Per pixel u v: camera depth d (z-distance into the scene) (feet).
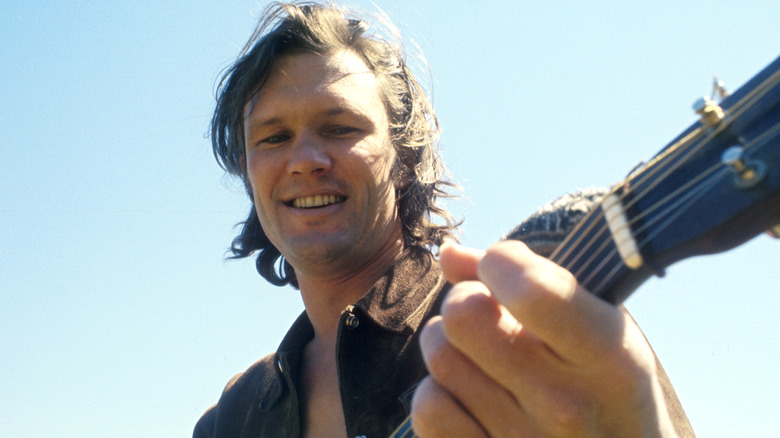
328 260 3.50
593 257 2.12
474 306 2.07
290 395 3.46
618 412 2.00
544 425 2.05
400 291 3.34
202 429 3.85
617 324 1.90
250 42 3.85
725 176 1.81
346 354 3.22
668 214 1.93
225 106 3.98
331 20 3.73
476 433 2.21
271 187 3.59
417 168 3.82
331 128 3.58
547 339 1.89
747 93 1.85
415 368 3.17
